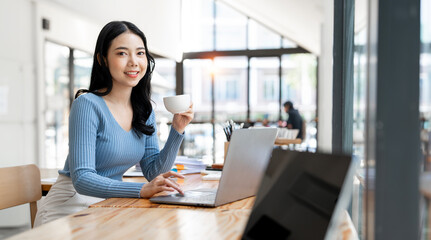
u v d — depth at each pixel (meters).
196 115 9.34
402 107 0.66
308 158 0.72
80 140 1.42
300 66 9.00
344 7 1.97
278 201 0.75
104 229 0.88
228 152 1.11
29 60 4.93
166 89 6.82
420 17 0.65
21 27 4.78
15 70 4.68
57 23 5.53
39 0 4.56
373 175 0.68
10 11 4.57
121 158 1.58
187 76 9.39
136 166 2.16
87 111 1.46
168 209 1.10
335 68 2.00
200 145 9.31
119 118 1.59
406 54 0.66
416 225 0.66
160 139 8.07
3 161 4.51
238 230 0.88
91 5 4.68
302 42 8.03
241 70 9.27
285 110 7.65
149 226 0.91
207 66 9.34
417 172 0.66
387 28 0.66
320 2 4.43
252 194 1.29
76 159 1.39
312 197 0.67
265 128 1.23
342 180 0.63
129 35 1.54
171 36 6.79
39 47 5.08
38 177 1.67
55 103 5.66
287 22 6.83
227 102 9.32
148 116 1.68
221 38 9.22
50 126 5.48
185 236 0.83
